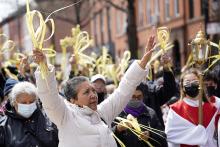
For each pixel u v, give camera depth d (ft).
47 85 20.58
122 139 25.89
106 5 170.60
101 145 21.59
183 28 119.24
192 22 114.01
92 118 21.99
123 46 158.51
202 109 26.81
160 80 33.76
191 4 116.16
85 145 21.42
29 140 24.11
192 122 26.96
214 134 27.09
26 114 24.34
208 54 29.04
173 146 27.43
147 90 28.66
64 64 47.75
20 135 24.12
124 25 155.33
